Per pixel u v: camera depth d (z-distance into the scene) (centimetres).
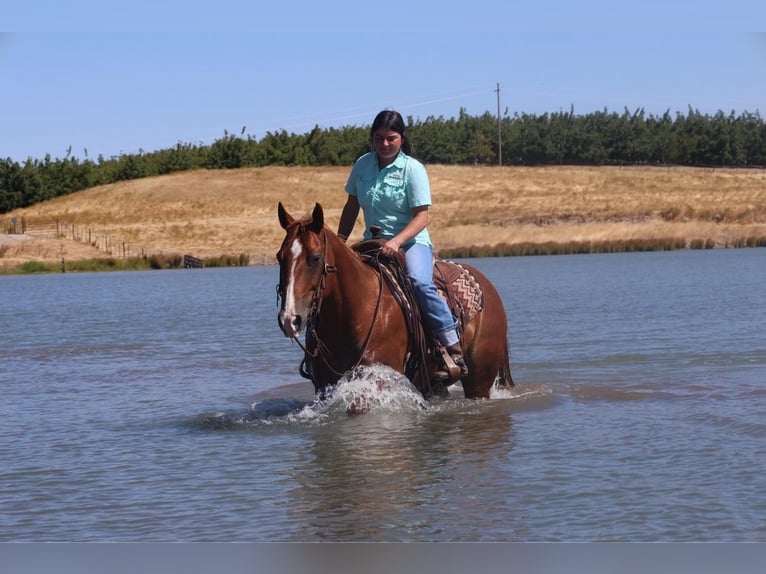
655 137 14862
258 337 1856
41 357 1596
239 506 634
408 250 886
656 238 7319
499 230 8131
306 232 795
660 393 1050
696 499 620
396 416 906
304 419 913
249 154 13212
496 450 778
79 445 848
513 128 15362
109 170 12975
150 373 1357
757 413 906
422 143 14550
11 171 11325
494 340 968
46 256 7606
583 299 2566
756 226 7912
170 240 8275
